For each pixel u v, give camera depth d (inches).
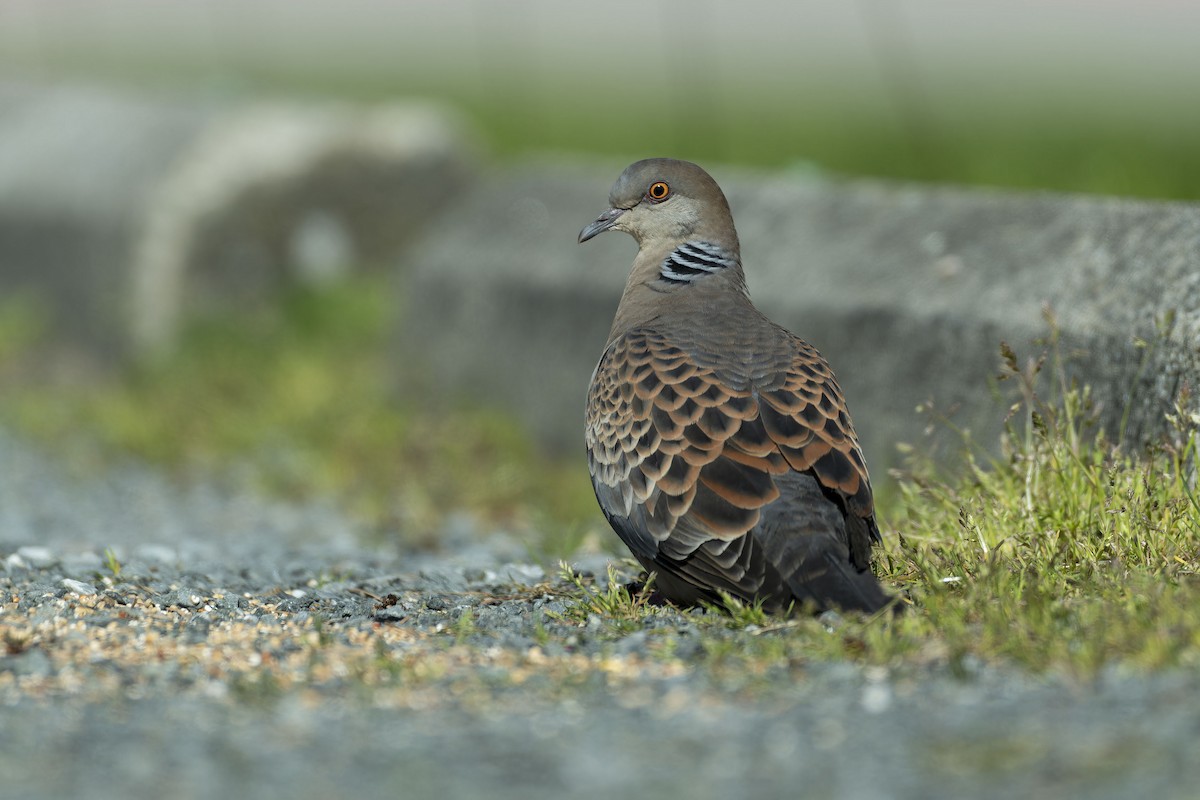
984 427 486.3
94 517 612.4
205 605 394.0
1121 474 402.3
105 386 845.2
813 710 293.7
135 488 676.1
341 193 893.8
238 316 857.5
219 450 727.7
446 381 750.5
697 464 364.2
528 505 626.2
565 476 655.1
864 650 323.3
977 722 281.9
